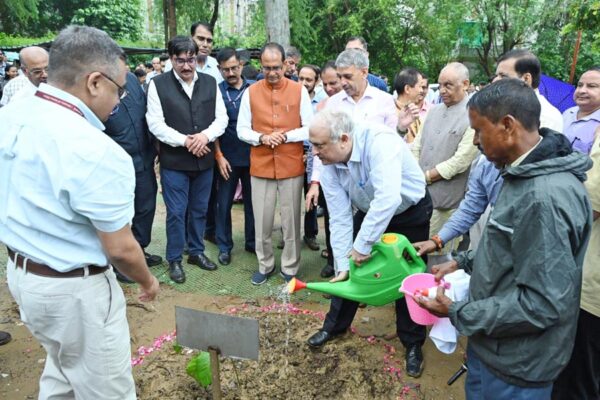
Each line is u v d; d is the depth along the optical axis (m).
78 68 1.61
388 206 2.27
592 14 6.47
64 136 1.55
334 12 15.72
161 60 9.06
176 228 3.81
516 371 1.54
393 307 3.53
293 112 3.58
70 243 1.67
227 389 2.56
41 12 21.70
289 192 3.65
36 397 2.56
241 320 1.89
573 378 2.25
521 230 1.43
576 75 14.80
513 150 1.53
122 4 23.50
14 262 1.73
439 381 2.72
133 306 3.48
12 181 1.63
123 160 1.64
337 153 2.38
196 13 14.60
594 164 2.01
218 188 4.14
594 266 2.11
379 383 2.66
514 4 15.00
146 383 2.62
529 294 1.42
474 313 1.54
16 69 9.88
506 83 1.53
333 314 2.91
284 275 3.85
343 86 3.33
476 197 2.46
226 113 3.91
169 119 3.60
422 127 3.64
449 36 15.81
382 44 16.17
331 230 2.79
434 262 3.08
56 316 1.72
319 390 2.59
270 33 8.14
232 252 4.47
